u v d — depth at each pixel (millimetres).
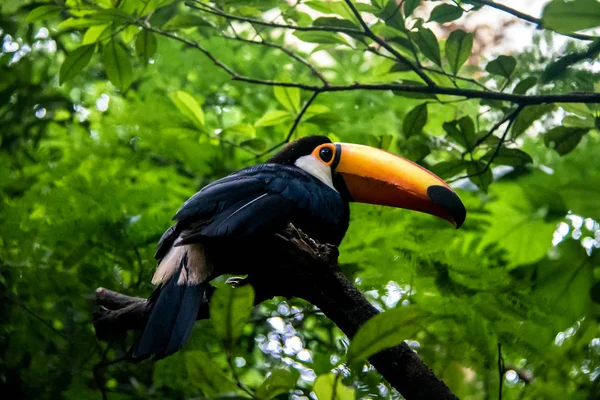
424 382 4016
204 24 6051
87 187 6887
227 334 3283
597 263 5590
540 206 6125
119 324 4938
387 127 7840
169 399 6797
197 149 7570
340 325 4285
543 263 5680
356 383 5188
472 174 5973
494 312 5402
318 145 6207
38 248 6641
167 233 5160
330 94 7926
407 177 5938
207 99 8172
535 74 5301
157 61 8141
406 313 3146
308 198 5352
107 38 5930
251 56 8172
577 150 7297
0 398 6527
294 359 6883
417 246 5805
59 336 6770
